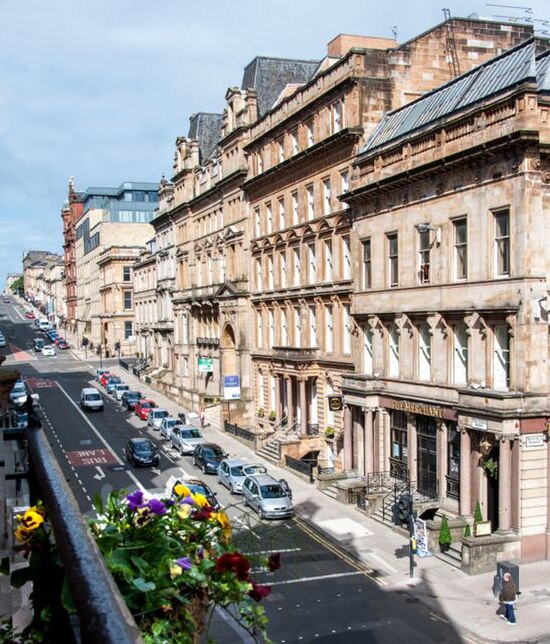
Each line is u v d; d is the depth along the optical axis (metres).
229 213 61.38
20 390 69.81
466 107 31.83
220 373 63.12
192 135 78.12
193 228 72.69
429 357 34.75
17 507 8.10
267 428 53.34
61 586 4.61
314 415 47.97
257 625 6.30
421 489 35.06
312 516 35.50
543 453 28.50
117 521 5.79
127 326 123.00
